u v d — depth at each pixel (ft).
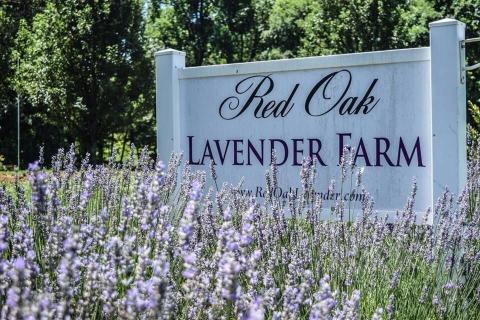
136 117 81.76
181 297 9.16
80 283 8.75
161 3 122.72
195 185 7.29
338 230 13.03
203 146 18.43
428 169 15.05
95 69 78.13
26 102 99.60
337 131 16.30
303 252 11.64
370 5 72.95
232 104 17.94
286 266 11.45
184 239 7.07
